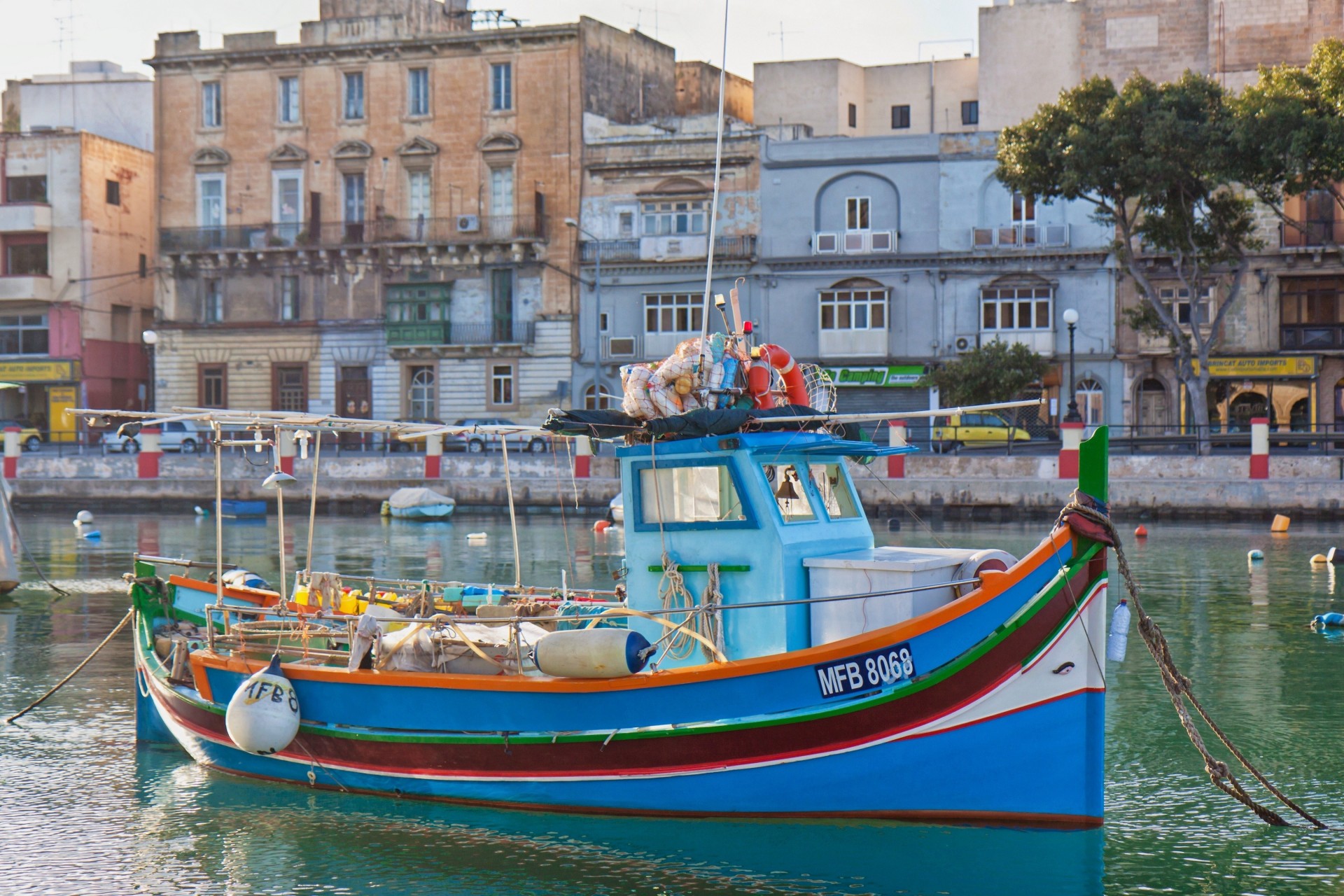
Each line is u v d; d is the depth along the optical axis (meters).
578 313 83.12
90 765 18.31
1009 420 69.06
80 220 89.31
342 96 87.00
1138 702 21.41
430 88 85.50
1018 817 13.80
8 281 88.62
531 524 58.34
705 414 14.73
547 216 83.62
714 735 14.31
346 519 61.81
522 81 84.00
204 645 19.42
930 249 77.56
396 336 85.50
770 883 13.54
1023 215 76.75
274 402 88.00
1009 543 45.91
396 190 86.50
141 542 50.03
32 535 53.84
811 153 79.31
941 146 77.50
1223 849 14.53
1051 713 13.66
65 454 70.75
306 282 87.44
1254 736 19.22
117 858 14.60
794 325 79.94
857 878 13.66
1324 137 53.41
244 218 88.69
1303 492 53.66
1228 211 61.50
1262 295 73.69
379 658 16.39
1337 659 24.72
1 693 23.05
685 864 14.16
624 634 14.54
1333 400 73.88
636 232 82.62
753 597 14.91
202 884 13.85
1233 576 37.09
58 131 89.62
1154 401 76.12
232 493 66.44
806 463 15.62
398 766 16.00
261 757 17.09
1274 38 75.69
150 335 70.69
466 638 15.98
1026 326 76.88
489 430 16.64
